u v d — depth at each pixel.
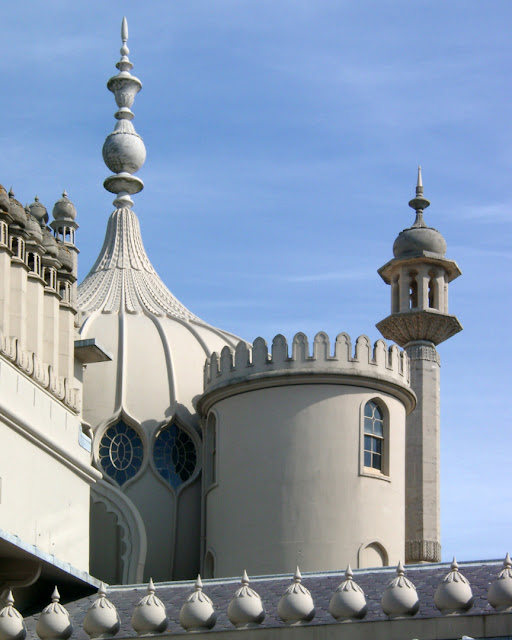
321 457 42.34
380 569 34.09
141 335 47.75
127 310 49.09
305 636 30.59
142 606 31.92
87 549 37.53
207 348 48.12
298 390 42.94
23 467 34.41
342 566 41.41
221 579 35.53
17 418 33.88
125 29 54.16
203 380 46.03
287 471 42.28
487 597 29.77
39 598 36.31
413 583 32.47
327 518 41.81
